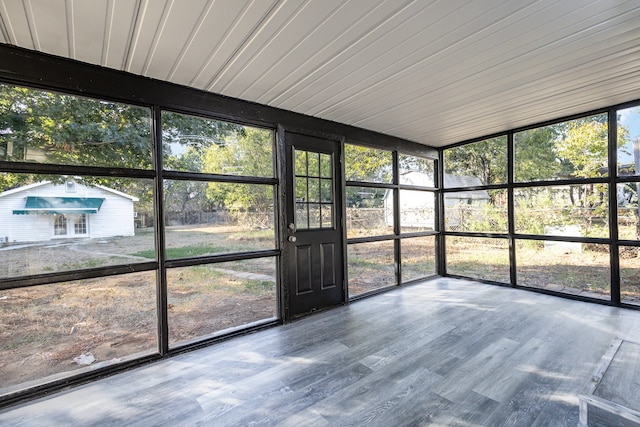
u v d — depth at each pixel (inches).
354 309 142.5
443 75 100.2
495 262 180.2
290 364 93.3
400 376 85.7
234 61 88.7
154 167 100.0
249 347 105.2
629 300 134.8
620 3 66.0
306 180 139.4
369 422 67.9
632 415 53.8
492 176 179.5
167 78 99.3
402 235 182.1
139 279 97.3
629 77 105.1
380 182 173.5
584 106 134.9
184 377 87.1
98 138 92.0
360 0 62.9
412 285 182.7
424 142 192.9
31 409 74.1
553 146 155.0
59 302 85.4
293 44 80.0
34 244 82.9
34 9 64.2
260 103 123.3
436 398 75.8
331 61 89.5
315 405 74.1
